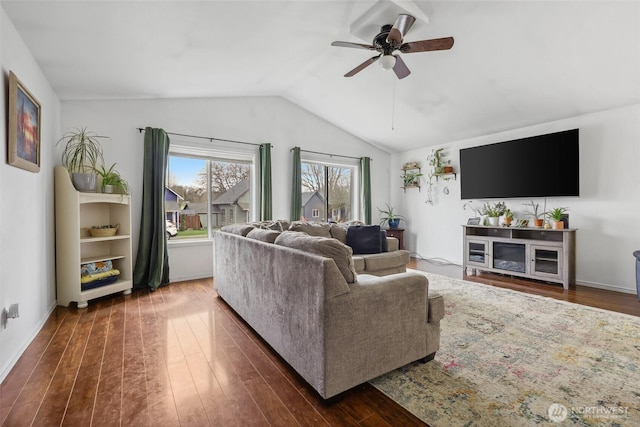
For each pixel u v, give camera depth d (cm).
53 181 295
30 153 224
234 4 215
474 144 505
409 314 178
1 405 151
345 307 152
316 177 568
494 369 185
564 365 189
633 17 239
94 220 344
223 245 310
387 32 254
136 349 211
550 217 403
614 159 362
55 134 306
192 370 185
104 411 147
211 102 430
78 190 299
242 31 257
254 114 468
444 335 233
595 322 259
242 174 477
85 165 333
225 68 333
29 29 205
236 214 471
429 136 531
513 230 429
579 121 389
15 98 192
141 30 224
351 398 158
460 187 514
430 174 569
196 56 288
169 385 169
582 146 386
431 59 338
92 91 320
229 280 292
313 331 154
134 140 373
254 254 229
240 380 175
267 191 464
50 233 283
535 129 431
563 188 391
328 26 280
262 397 159
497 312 285
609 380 172
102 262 324
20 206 210
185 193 430
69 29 209
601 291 357
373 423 140
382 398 158
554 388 165
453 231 538
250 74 368
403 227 629
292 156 507
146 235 367
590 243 381
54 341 222
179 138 405
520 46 293
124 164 366
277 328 195
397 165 639
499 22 270
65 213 295
